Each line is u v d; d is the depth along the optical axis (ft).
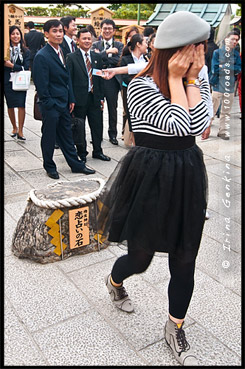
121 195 5.77
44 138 13.60
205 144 18.63
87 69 14.75
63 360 5.98
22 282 7.88
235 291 7.75
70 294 7.56
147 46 13.92
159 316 7.00
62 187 9.20
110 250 9.24
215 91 17.40
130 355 6.10
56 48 13.24
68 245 8.75
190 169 5.28
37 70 12.82
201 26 4.89
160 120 5.12
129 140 17.15
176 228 5.39
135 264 6.24
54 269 8.37
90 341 6.37
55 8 51.42
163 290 7.77
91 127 15.88
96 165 15.64
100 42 19.20
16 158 16.14
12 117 18.93
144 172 5.39
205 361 6.01
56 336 6.46
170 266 5.87
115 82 17.89
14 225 10.24
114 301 7.09
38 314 6.97
